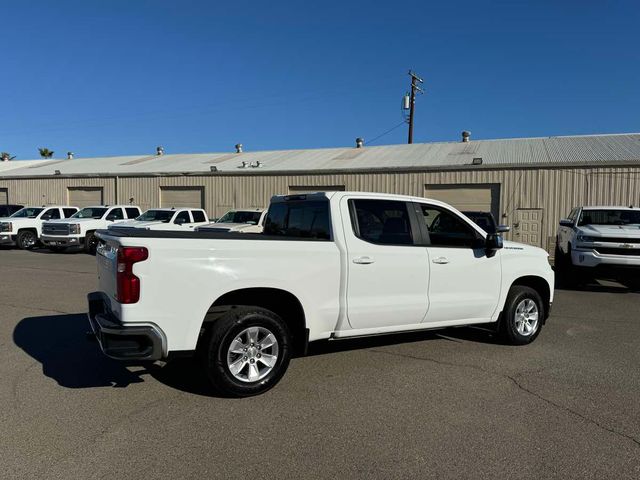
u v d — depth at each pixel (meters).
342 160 24.28
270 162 25.75
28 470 3.13
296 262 4.60
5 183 30.16
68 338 6.19
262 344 4.48
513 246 6.29
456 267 5.60
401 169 20.84
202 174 24.62
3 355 5.49
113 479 3.05
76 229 18.17
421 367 5.29
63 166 32.34
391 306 5.14
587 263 11.17
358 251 4.94
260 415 4.02
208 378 4.32
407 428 3.81
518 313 6.20
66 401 4.25
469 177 20.00
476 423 3.91
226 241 4.30
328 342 6.23
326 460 3.32
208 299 4.20
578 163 18.56
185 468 3.20
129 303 3.94
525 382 4.86
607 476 3.16
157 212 18.80
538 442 3.60
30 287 10.12
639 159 18.03
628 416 4.07
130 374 4.95
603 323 7.70
